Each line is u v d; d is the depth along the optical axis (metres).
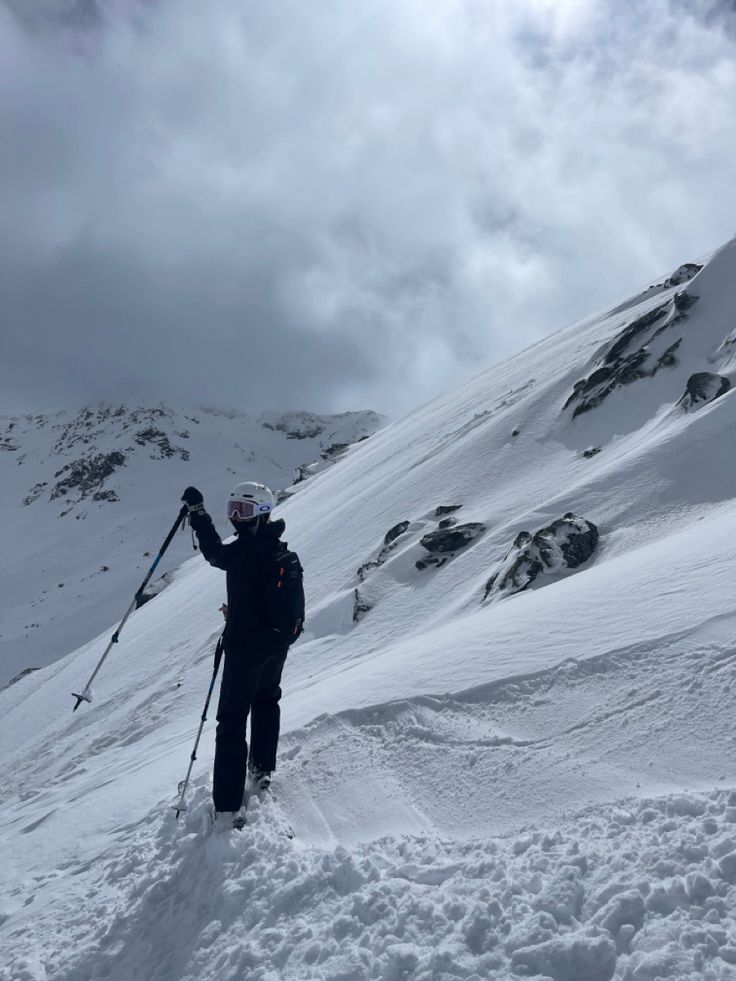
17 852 5.52
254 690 4.50
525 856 3.16
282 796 4.57
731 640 4.31
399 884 3.22
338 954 2.94
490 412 44.44
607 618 5.34
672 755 3.60
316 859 3.62
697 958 2.42
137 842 4.70
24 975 3.66
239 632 4.48
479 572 22.91
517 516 26.92
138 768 8.18
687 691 4.01
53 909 4.29
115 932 3.80
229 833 4.12
